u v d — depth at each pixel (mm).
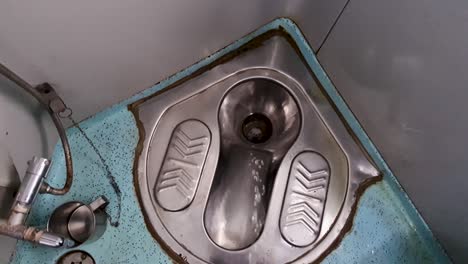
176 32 1058
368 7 905
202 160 1158
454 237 1021
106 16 884
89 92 1077
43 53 883
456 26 704
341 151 1175
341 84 1171
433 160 946
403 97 936
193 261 1090
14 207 796
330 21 1078
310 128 1191
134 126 1172
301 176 1154
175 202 1125
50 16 808
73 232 971
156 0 921
